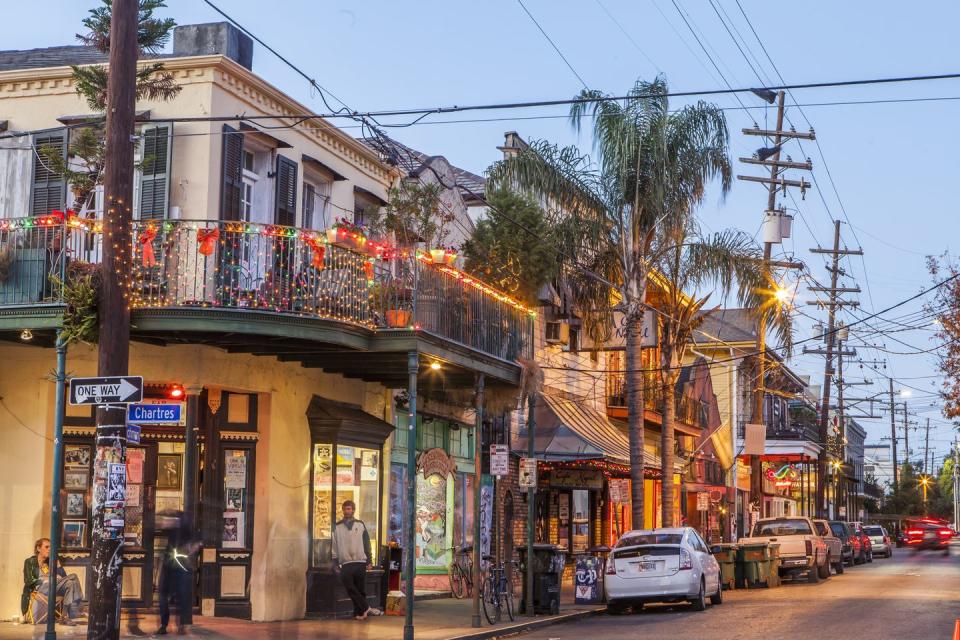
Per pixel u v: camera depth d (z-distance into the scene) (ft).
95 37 58.54
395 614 70.69
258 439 64.54
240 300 56.70
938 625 65.21
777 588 105.70
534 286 89.25
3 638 52.11
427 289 64.59
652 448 143.54
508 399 78.13
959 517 490.49
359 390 75.31
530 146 93.04
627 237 94.68
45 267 54.39
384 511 75.36
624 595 78.33
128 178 47.24
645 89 93.91
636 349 95.25
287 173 68.59
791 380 227.81
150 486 61.72
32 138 64.64
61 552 60.23
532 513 75.92
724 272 99.86
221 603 62.59
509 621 69.46
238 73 63.98
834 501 249.14
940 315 117.60
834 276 183.93
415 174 84.84
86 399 45.21
